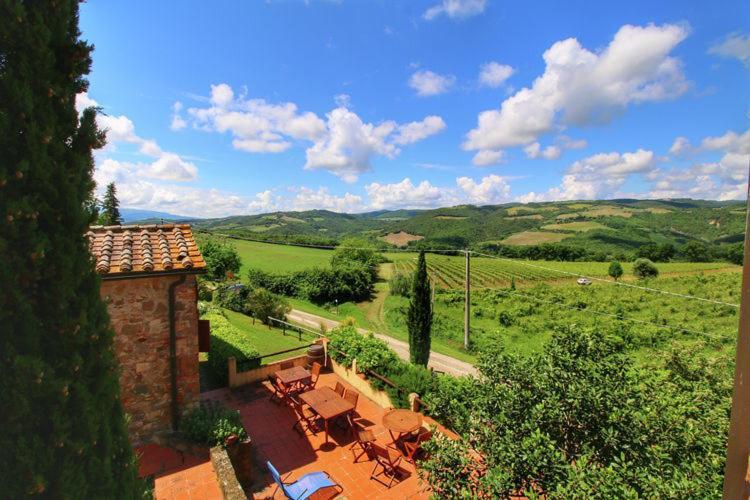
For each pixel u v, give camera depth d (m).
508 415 4.64
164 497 5.91
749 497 1.65
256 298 25.22
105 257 7.17
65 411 2.54
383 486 6.81
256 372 11.03
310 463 7.43
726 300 34.38
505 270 57.06
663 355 8.72
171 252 7.96
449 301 40.56
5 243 2.32
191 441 7.06
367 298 47.38
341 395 9.05
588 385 4.44
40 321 2.50
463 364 22.84
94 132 2.85
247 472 6.76
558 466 3.80
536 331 31.72
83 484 2.57
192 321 7.79
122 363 7.22
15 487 2.32
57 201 2.59
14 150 2.41
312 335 22.16
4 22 2.35
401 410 8.05
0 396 2.28
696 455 4.22
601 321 31.38
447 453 4.39
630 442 4.14
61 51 2.71
